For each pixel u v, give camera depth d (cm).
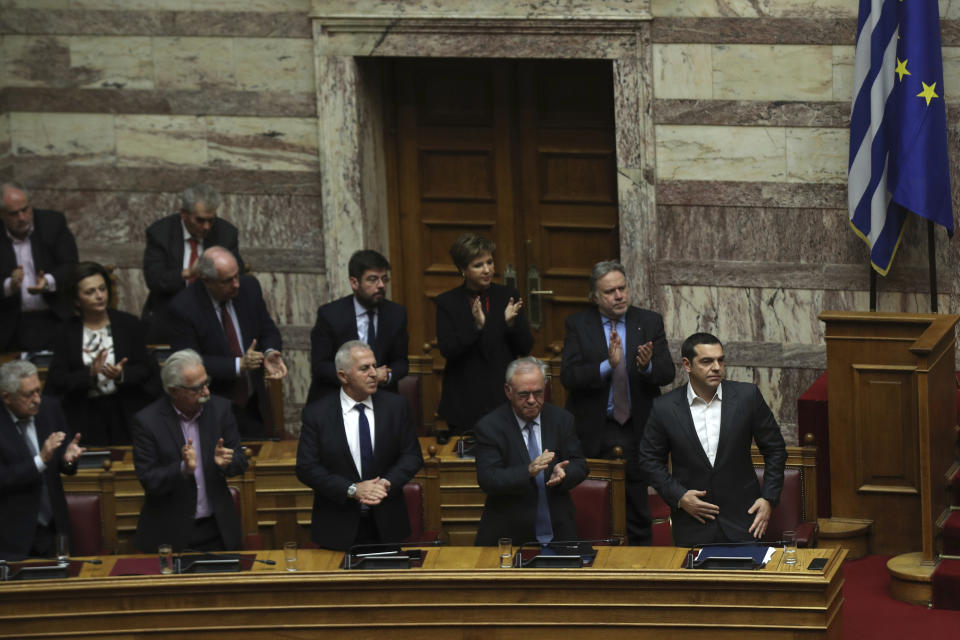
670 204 3256
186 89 3494
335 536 2331
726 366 3284
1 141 3556
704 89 3192
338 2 3338
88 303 2780
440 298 2781
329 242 3450
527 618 2166
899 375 2677
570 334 2655
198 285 2839
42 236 3259
